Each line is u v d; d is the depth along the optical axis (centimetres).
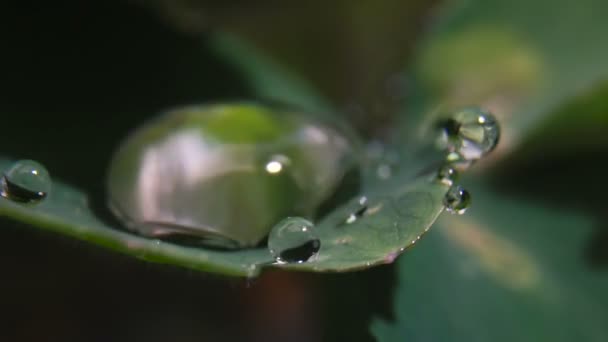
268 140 7
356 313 7
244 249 6
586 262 7
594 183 8
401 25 9
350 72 9
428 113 8
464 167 7
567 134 8
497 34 8
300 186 7
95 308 8
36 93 7
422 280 7
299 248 6
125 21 8
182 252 6
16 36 7
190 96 8
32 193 6
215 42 8
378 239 6
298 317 8
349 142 7
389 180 7
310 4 9
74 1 8
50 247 8
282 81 8
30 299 8
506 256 7
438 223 7
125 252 6
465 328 7
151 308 8
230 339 8
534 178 8
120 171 7
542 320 7
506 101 8
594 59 8
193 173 7
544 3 8
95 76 8
